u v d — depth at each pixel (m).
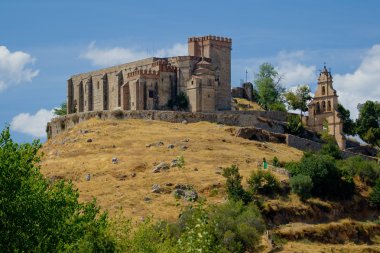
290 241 129.25
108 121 195.50
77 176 155.12
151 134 182.12
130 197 139.62
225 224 113.12
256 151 173.62
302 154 180.50
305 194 144.75
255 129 188.38
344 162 169.12
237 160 162.25
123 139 178.38
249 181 143.12
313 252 123.06
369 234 142.25
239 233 113.44
